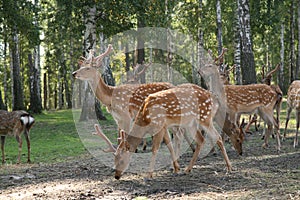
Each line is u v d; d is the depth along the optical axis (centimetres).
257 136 1183
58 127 1642
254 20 2162
